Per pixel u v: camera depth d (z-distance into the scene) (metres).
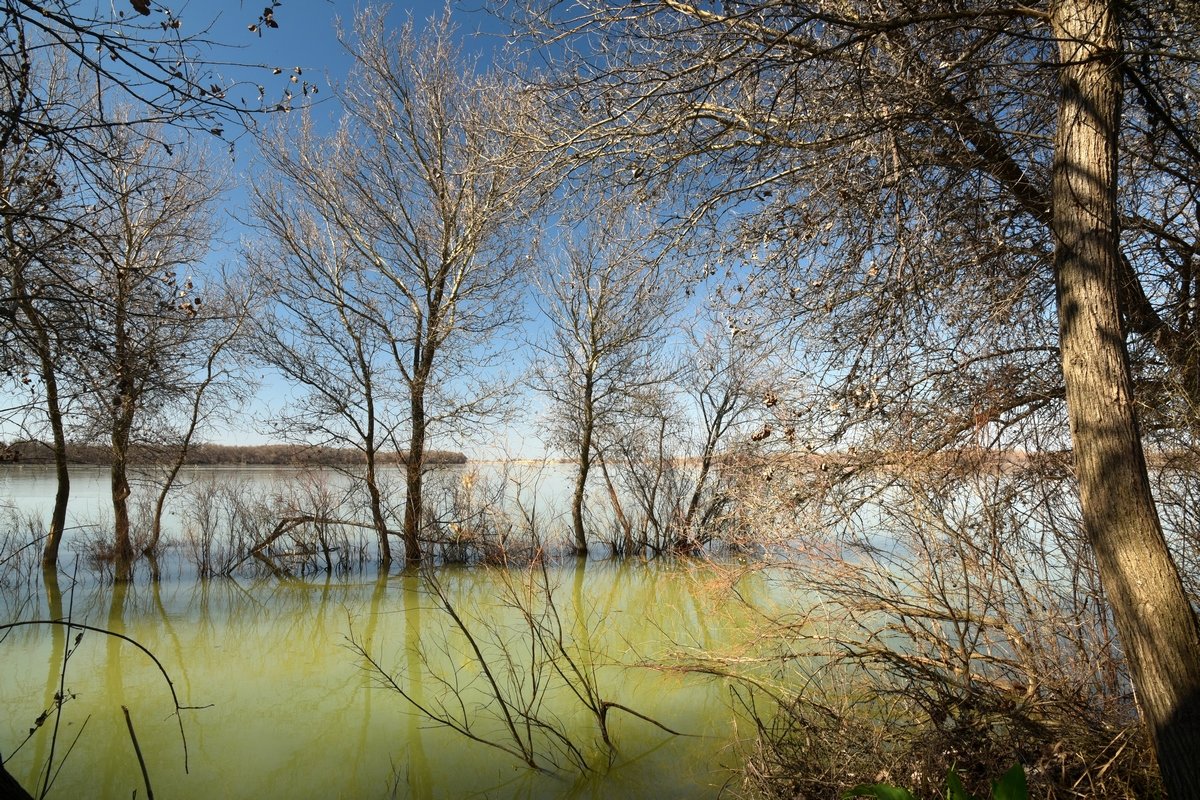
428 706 8.48
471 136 7.35
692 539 9.84
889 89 4.63
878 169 5.17
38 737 7.93
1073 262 3.30
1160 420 5.16
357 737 7.74
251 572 17.08
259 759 7.26
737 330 6.52
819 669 6.23
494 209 6.16
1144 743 4.18
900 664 5.37
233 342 16.56
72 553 17.75
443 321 17.78
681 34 4.71
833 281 5.91
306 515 17.16
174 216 13.66
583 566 18.08
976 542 5.71
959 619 5.29
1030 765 4.41
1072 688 5.01
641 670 8.91
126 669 10.44
